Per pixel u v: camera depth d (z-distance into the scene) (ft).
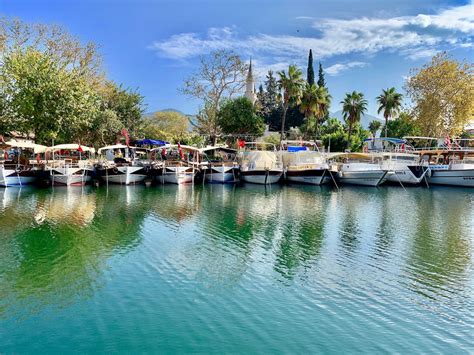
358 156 145.48
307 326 32.83
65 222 69.36
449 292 39.70
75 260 48.75
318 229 66.74
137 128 190.39
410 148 168.96
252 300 37.81
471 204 96.07
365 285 41.42
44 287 40.40
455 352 29.19
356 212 83.76
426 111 177.78
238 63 193.88
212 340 30.60
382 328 32.55
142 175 128.77
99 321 33.53
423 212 84.23
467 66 173.78
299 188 128.77
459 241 58.85
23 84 120.37
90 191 112.06
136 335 31.35
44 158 150.30
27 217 73.31
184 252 52.47
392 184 139.33
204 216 77.56
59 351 29.12
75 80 131.54
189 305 36.60
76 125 132.05
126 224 68.64
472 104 169.07
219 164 143.74
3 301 37.09
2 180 111.55
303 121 306.14
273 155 142.51
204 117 221.66
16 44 139.54
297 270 45.85
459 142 176.35
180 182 131.13
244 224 70.33
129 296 38.45
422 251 53.47
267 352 29.01
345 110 230.68
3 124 129.08
